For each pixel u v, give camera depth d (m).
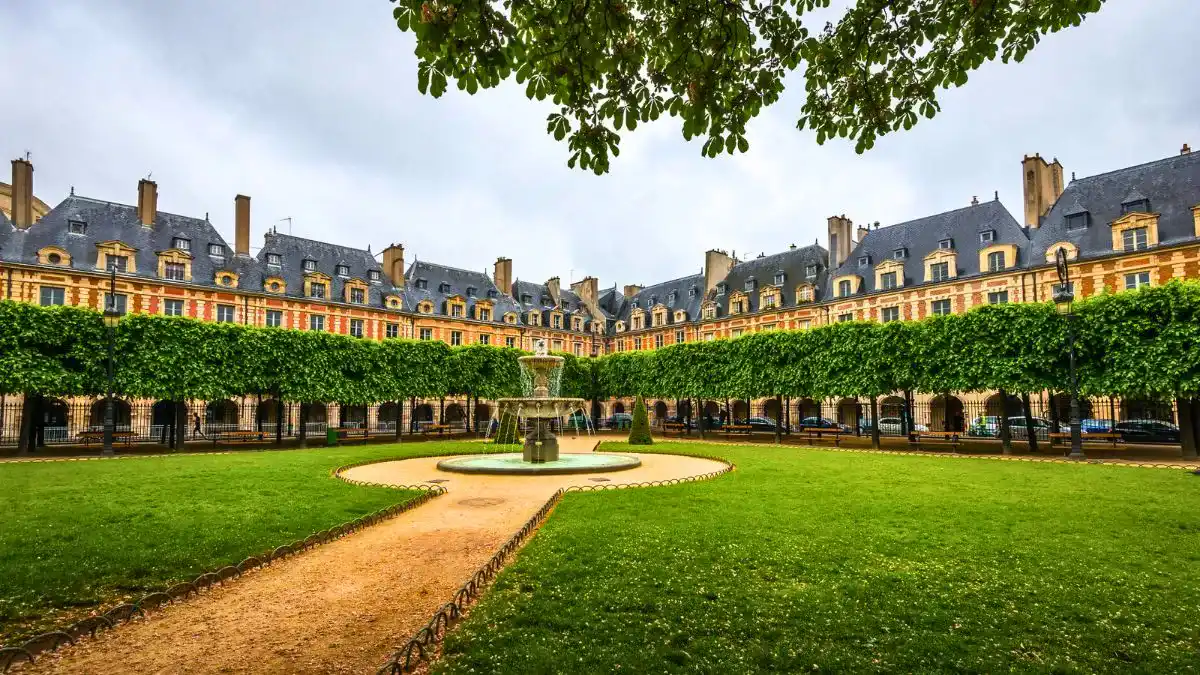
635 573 6.09
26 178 35.59
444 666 4.12
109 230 37.78
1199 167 31.28
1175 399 19.12
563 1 4.64
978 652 4.30
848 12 5.58
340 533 8.23
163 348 23.95
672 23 5.15
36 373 21.09
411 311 49.78
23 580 5.93
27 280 33.78
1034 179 36.56
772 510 9.38
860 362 25.73
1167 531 7.87
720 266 55.75
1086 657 4.22
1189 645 4.40
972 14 5.35
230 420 38.41
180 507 9.75
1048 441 25.78
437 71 4.73
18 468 15.65
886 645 4.42
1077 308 20.66
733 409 48.97
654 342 59.91
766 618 4.94
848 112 6.45
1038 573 6.08
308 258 46.12
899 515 8.98
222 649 4.61
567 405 17.36
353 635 4.88
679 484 12.41
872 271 42.91
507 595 5.51
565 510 9.49
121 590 5.80
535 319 58.19
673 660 4.21
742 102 5.65
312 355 27.64
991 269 36.06
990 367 21.86
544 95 5.26
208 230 42.53
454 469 15.21
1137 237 31.38
